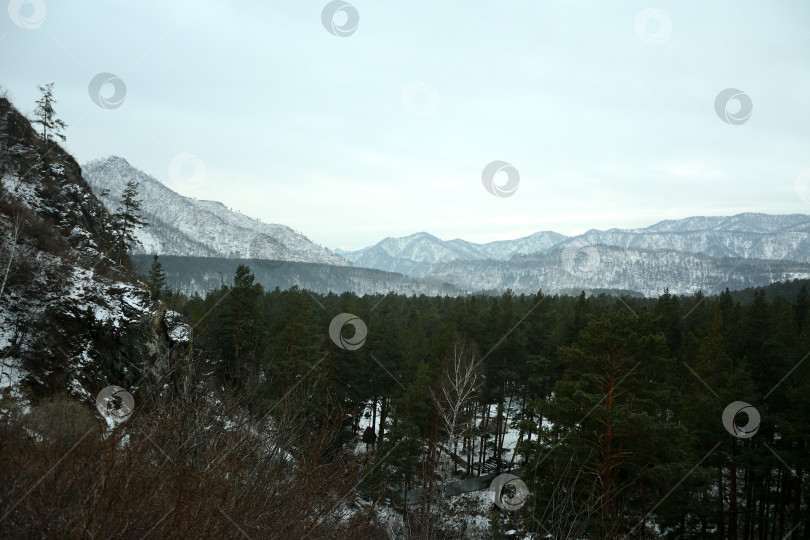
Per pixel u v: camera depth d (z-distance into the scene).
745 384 20.64
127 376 20.20
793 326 36.19
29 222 23.75
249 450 6.58
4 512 3.82
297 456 7.21
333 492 6.74
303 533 5.91
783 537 23.03
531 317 43.38
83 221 36.44
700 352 29.22
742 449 21.00
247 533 5.07
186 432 6.29
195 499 4.81
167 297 42.47
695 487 17.84
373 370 34.25
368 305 53.50
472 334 39.22
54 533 3.77
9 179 31.91
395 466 18.62
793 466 21.92
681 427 14.94
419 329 41.84
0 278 18.50
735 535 20.97
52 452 4.73
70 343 19.20
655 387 17.31
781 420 20.41
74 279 22.03
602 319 17.27
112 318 21.28
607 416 15.16
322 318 43.19
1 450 4.39
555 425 17.36
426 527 8.12
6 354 16.67
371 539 7.13
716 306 46.69
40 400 13.70
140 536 4.10
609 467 14.45
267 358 22.20
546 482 14.91
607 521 12.21
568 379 19.23
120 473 4.46
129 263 41.78
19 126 37.06
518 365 37.47
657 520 20.30
